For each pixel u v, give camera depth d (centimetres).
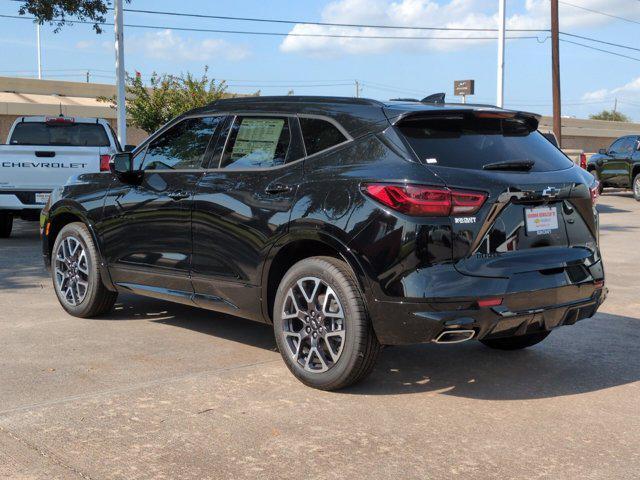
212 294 530
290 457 358
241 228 495
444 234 415
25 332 593
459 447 374
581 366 523
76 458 352
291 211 464
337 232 436
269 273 487
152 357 528
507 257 434
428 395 455
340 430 394
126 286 604
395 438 384
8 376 478
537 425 407
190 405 429
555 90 2667
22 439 374
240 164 516
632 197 2414
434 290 412
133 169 599
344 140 462
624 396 459
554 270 452
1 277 842
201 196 526
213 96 2283
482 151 452
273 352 545
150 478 332
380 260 420
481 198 422
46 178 1114
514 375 500
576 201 473
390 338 428
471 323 417
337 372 445
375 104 463
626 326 646
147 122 2272
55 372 488
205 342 571
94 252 622
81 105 2828
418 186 414
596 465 355
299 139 487
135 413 414
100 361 515
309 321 461
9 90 2773
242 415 414
